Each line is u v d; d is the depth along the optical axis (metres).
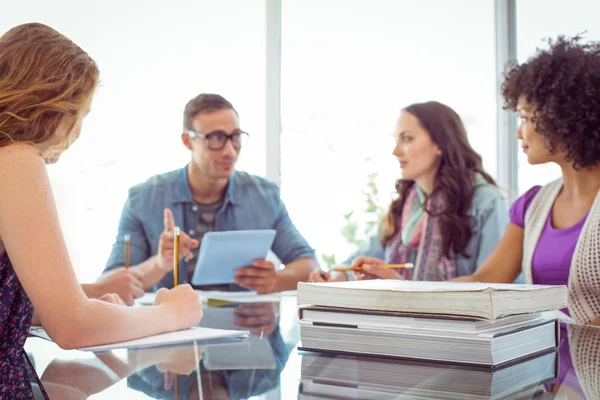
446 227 2.33
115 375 0.66
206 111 2.42
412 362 0.66
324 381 0.59
